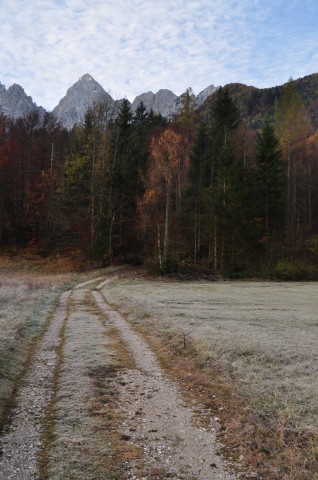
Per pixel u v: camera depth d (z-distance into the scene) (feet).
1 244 207.51
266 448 22.99
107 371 37.91
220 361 39.75
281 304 86.17
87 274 160.76
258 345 45.21
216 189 178.91
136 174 195.11
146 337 53.31
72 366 38.78
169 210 180.75
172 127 228.02
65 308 80.18
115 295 100.12
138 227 180.24
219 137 196.95
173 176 172.24
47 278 146.10
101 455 22.12
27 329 53.83
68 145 240.53
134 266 181.68
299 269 168.04
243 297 99.35
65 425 25.76
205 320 61.72
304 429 24.76
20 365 38.27
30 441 23.62
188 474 20.43
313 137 269.85
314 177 251.60
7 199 215.72
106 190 185.98
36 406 29.09
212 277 161.79
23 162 224.33
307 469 20.53
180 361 41.78
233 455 22.54
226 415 28.17
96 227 182.91
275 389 31.71
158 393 32.68
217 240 179.83
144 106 275.80
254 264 179.32
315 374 35.60
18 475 19.86
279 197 195.83
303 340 48.65
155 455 22.39
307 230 218.38
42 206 211.00
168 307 75.46
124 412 28.55
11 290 93.61
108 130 188.55
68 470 20.38
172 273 158.71
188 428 26.07
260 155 199.82
